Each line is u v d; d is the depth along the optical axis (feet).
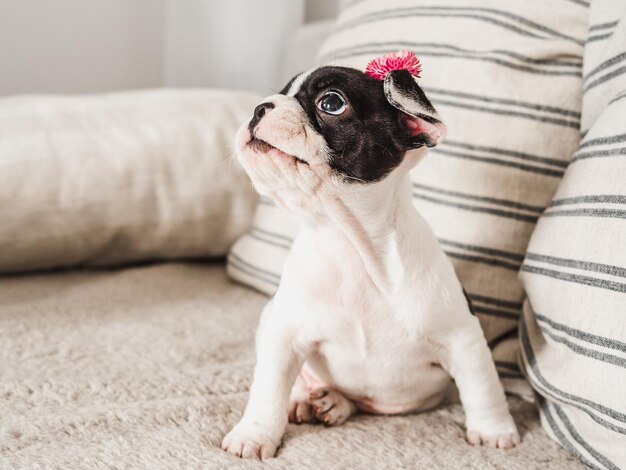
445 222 4.57
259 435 3.49
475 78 4.69
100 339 4.88
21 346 4.69
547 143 4.53
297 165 3.31
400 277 3.58
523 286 4.15
